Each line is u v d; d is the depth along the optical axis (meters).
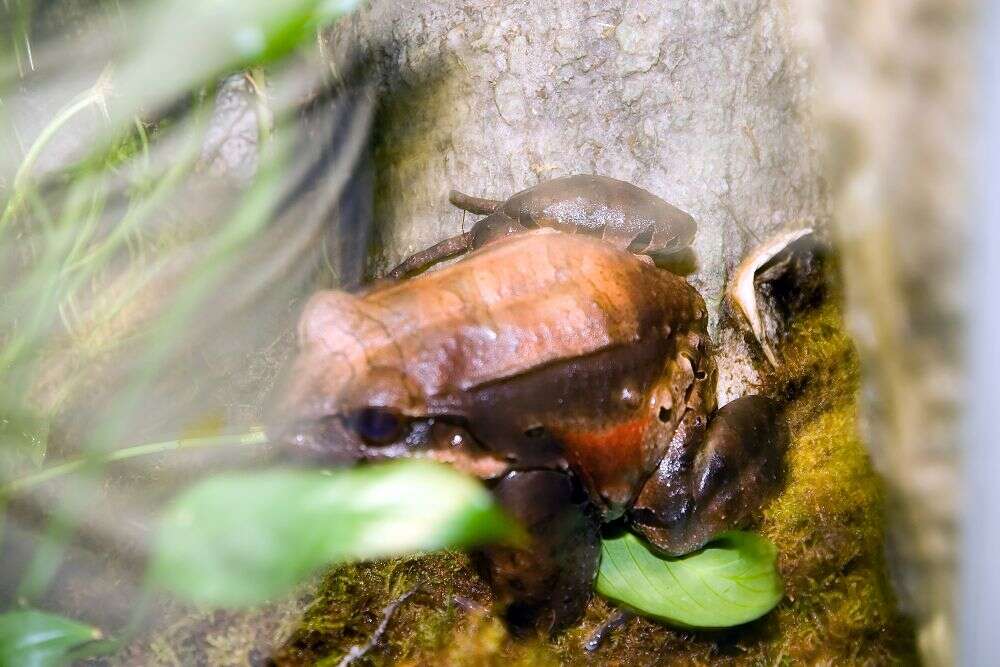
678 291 0.76
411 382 0.73
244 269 0.83
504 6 0.80
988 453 0.65
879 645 0.74
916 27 0.63
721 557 0.74
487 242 0.78
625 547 0.75
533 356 0.73
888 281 0.66
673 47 0.80
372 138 0.84
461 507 0.46
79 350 0.80
